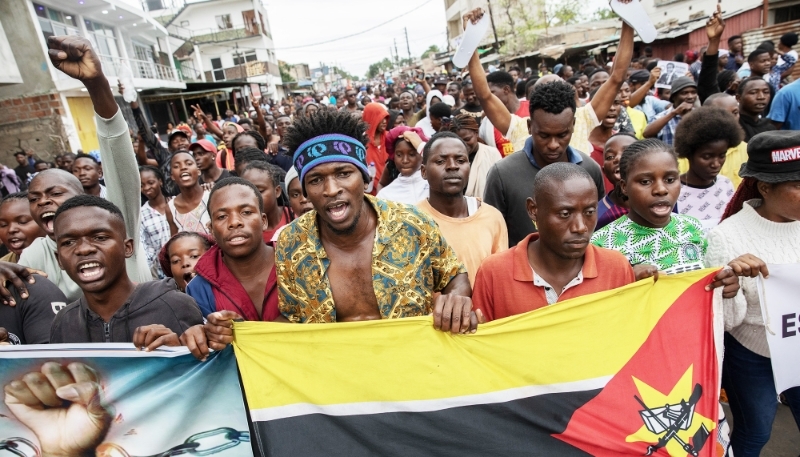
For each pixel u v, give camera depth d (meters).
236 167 5.07
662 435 2.24
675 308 2.32
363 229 2.22
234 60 53.97
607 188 4.46
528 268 2.42
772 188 2.41
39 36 14.68
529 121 3.71
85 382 2.17
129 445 2.23
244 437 2.25
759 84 5.28
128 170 2.91
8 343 2.26
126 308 2.30
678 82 6.32
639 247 2.75
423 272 2.26
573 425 2.23
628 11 4.13
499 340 2.18
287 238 2.29
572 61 29.17
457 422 2.20
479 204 3.47
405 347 2.13
